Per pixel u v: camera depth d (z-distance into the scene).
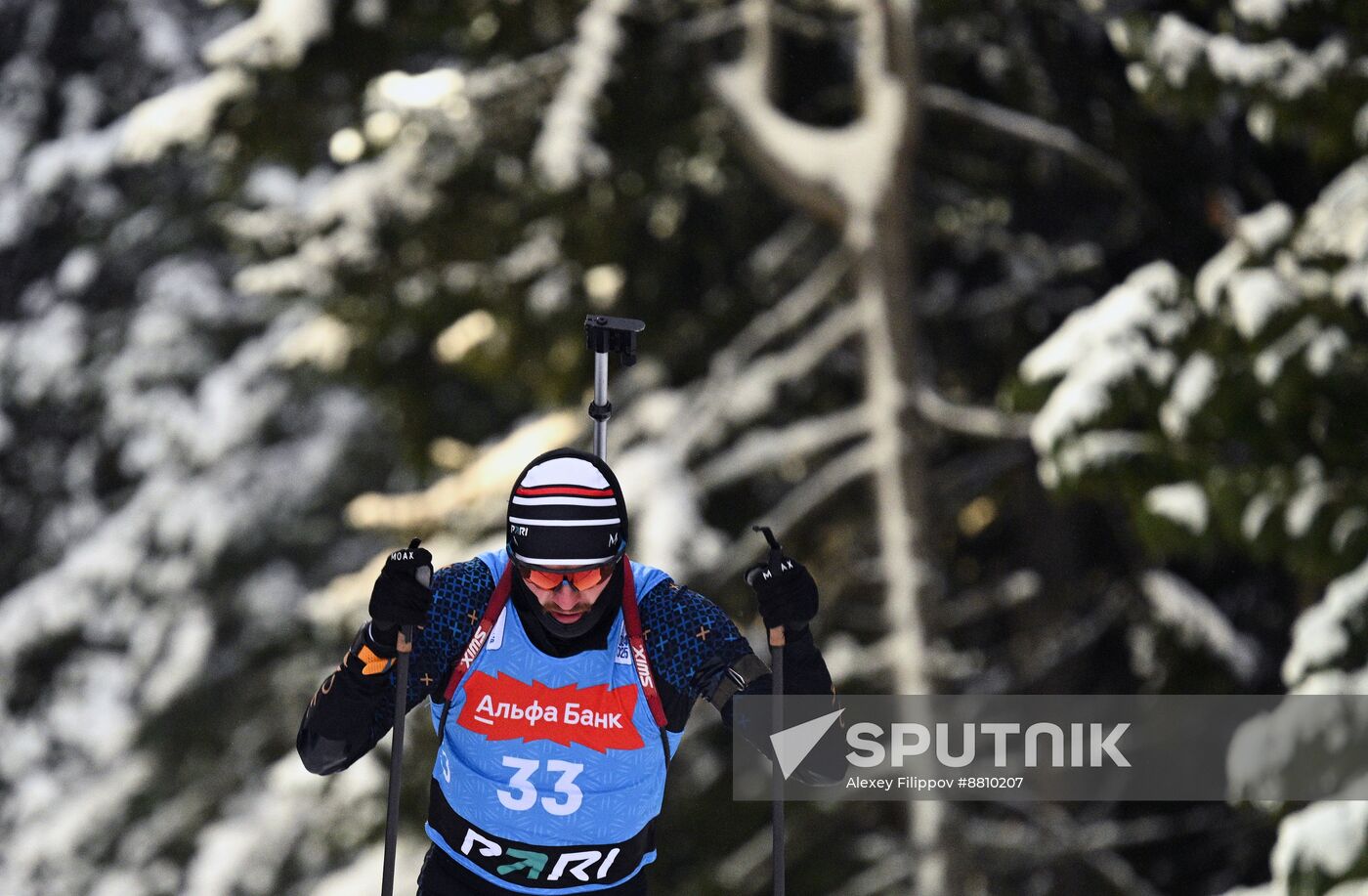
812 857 32.12
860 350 31.22
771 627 9.31
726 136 29.89
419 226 28.39
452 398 36.16
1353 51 21.75
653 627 9.32
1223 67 21.92
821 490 29.41
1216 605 34.12
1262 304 21.05
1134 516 22.09
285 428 46.25
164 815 44.25
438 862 9.69
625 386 30.53
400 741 9.06
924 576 28.55
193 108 26.50
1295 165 27.91
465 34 29.45
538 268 29.31
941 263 33.56
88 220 46.81
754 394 29.30
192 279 46.53
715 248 30.86
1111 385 21.75
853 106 31.78
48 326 46.81
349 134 28.05
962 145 31.50
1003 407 23.47
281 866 37.41
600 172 25.12
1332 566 21.19
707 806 31.69
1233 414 21.47
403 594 8.93
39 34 47.22
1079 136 29.14
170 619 45.09
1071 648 33.16
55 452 48.62
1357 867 18.53
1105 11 22.72
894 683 28.48
